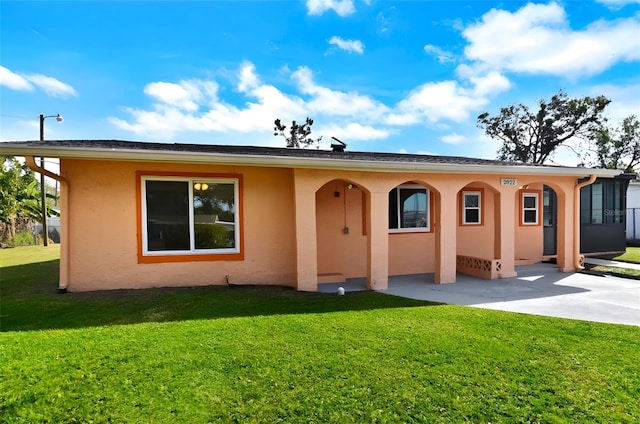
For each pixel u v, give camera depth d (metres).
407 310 6.14
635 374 3.67
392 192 10.64
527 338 4.71
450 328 5.10
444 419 2.90
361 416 2.93
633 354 4.18
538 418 2.92
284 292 7.48
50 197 25.31
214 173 7.89
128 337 4.45
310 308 6.16
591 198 13.95
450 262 9.19
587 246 13.79
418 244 10.87
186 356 3.93
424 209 10.98
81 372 3.49
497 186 9.62
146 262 7.49
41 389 3.16
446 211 9.14
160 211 7.63
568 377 3.60
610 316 5.95
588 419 2.91
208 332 4.71
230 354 4.03
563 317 5.86
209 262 7.89
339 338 4.60
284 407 3.03
